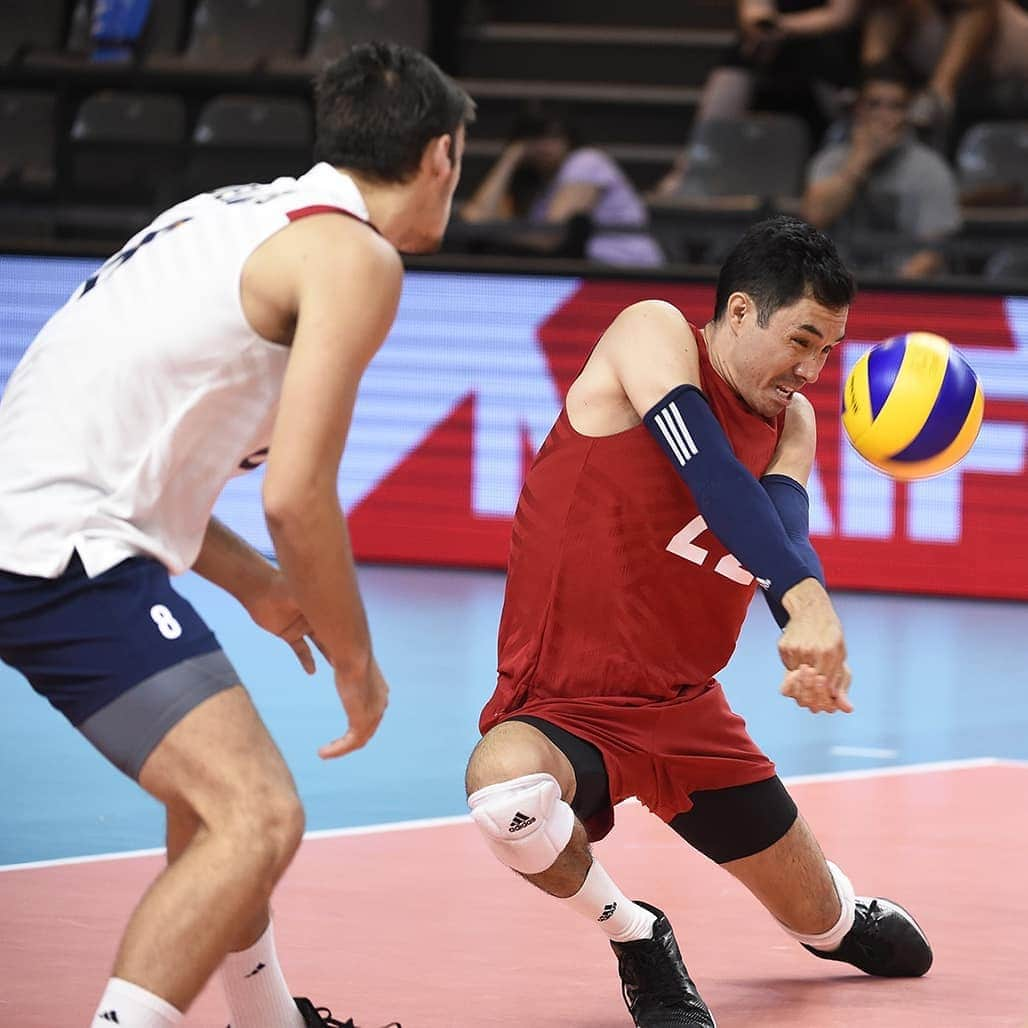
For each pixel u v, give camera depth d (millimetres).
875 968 12328
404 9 39875
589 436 11547
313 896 14297
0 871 14953
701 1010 11211
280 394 9352
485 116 42312
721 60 42156
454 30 42562
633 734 11500
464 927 13469
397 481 33438
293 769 19047
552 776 10883
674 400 10938
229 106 37344
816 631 10062
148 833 16453
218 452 9352
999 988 12172
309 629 10961
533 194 34938
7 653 9180
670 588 11523
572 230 33000
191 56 40125
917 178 32781
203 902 8617
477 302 32781
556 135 34906
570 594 11562
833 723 21797
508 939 13180
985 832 16547
